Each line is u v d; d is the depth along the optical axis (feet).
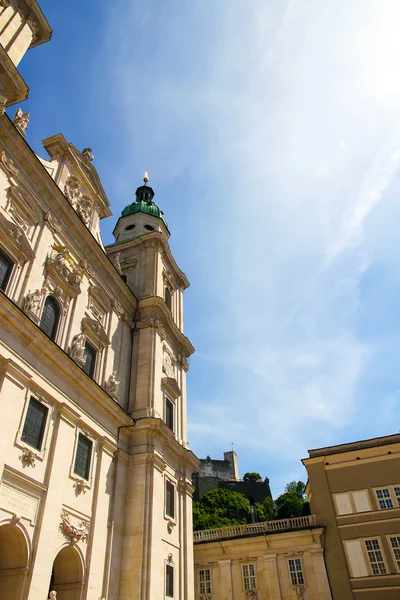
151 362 102.42
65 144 92.27
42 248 76.13
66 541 64.64
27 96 72.33
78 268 87.71
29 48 82.02
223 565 119.34
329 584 109.60
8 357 60.13
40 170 77.51
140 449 88.89
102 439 80.28
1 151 69.36
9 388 58.90
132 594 73.92
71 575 67.05
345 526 116.57
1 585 55.16
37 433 63.87
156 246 127.34
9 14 74.64
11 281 67.10
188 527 98.84
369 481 120.67
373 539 112.88
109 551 74.59
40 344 66.28
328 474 125.49
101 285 96.53
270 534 119.24
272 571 114.73
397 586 105.29
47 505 61.26
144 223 146.72
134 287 119.24
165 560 84.53
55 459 65.00
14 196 71.41
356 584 108.37
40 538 58.54
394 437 126.72
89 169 99.60
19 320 62.75
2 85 69.31
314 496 123.65
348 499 120.06
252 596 112.98
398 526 112.37
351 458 125.59
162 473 91.35
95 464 77.00
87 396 77.92
